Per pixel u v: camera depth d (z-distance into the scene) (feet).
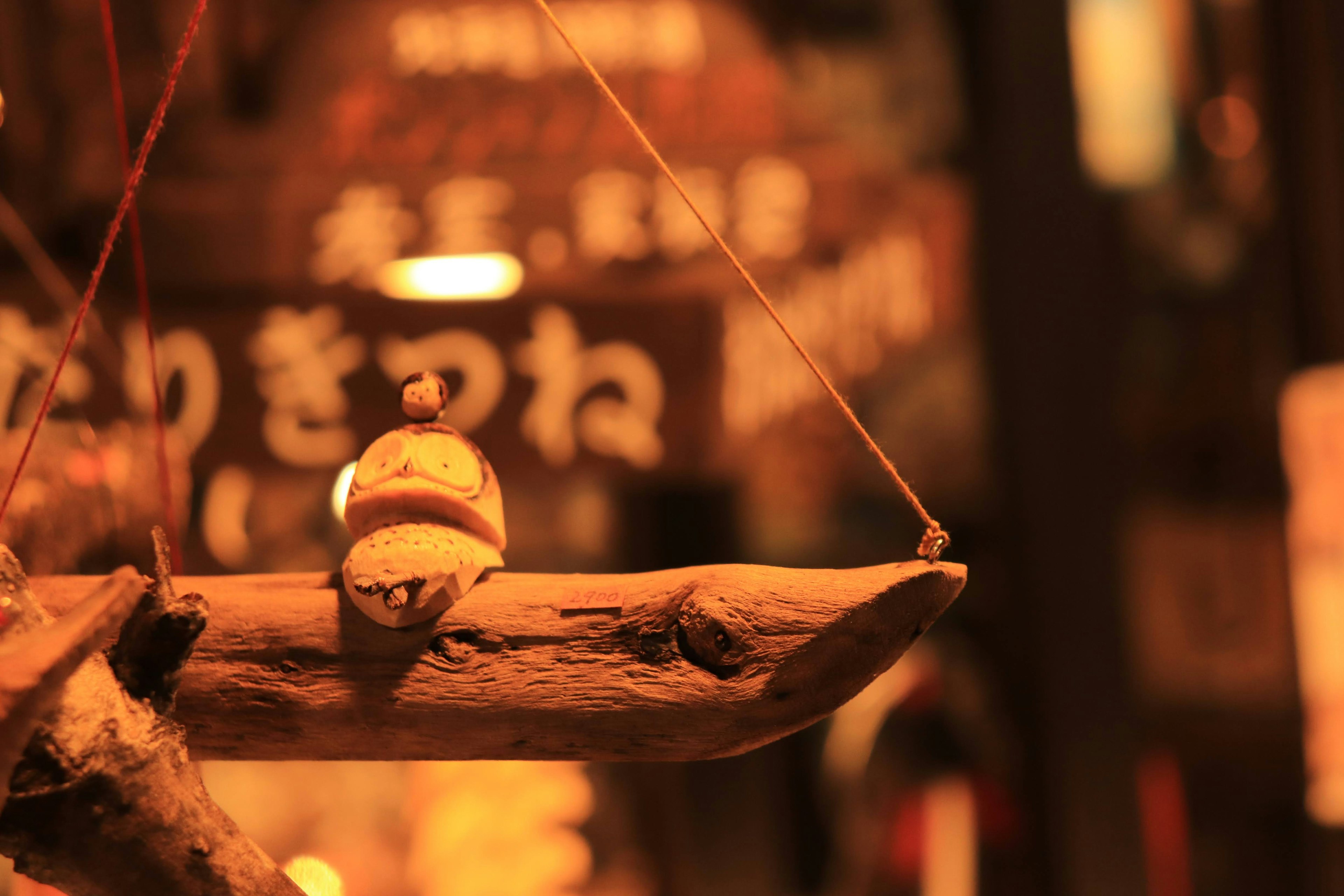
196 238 5.03
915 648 5.90
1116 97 6.89
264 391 4.99
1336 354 6.13
